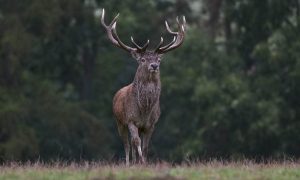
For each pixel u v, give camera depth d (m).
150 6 91.62
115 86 90.44
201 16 92.56
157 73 34.12
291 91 78.56
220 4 88.88
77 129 81.06
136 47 34.09
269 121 76.44
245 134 78.25
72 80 90.81
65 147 79.62
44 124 81.19
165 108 85.94
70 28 87.56
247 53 86.06
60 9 82.50
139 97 34.03
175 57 85.88
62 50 87.94
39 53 88.12
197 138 80.00
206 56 85.25
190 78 84.00
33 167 31.03
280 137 77.50
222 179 28.20
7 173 29.47
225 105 78.44
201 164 31.53
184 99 84.88
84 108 88.00
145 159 35.03
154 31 90.38
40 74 88.25
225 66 84.75
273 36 77.62
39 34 84.25
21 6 83.44
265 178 28.53
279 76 79.81
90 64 90.50
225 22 86.88
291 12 84.88
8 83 81.94
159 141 84.81
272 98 79.25
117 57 91.25
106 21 88.75
